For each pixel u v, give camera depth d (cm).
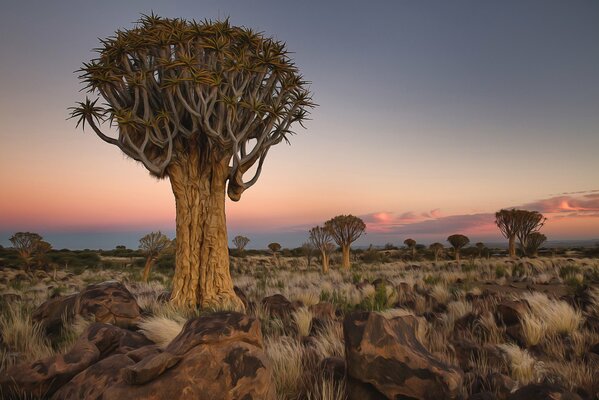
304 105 1068
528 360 429
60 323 661
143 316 731
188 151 976
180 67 919
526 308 626
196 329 301
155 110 974
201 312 812
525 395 283
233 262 3638
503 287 1138
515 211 3372
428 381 292
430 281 1316
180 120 970
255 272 2645
